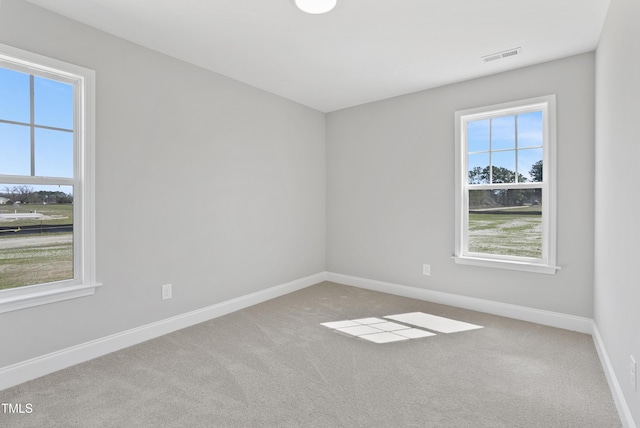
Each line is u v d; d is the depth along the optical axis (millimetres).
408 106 3939
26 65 2143
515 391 2014
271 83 3607
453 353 2514
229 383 2100
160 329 2854
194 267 3135
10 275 2127
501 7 2205
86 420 1738
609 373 2066
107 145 2506
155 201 2822
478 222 3531
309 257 4531
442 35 2580
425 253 3852
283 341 2734
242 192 3590
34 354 2160
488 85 3361
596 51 2717
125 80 2613
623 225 1799
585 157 2846
